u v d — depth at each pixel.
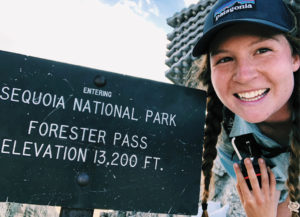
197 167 0.57
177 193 0.55
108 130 0.54
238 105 0.59
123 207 0.52
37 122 0.51
